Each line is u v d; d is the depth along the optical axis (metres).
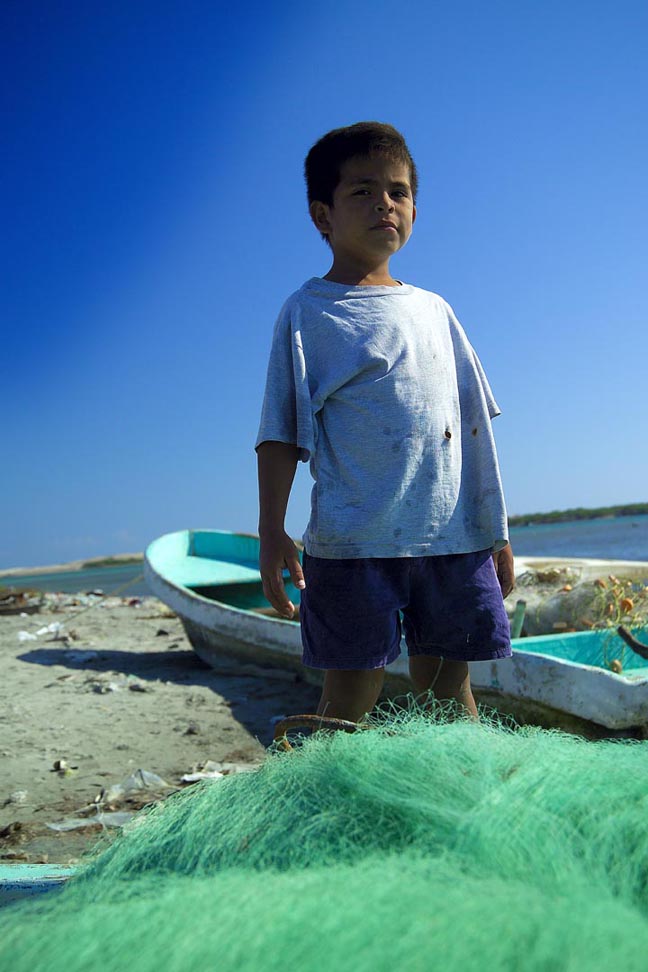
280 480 2.20
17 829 3.15
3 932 0.83
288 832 1.02
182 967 0.70
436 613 2.19
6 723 4.93
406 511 2.15
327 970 0.66
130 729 4.78
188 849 1.05
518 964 0.65
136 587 24.58
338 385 2.21
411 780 1.03
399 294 2.35
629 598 5.31
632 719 3.56
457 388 2.38
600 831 0.92
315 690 5.64
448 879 0.79
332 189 2.38
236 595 8.51
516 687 3.99
